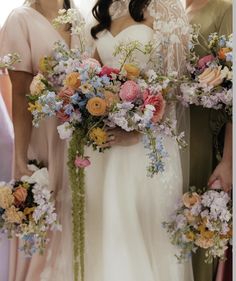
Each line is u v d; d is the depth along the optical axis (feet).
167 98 5.58
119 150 5.67
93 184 5.75
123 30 5.76
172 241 5.61
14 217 5.38
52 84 5.64
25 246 5.52
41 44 5.85
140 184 5.67
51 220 5.49
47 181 5.71
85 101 5.23
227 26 6.03
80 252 5.50
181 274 5.71
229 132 5.84
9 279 5.91
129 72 5.34
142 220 5.70
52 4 6.14
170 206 5.71
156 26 5.65
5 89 6.41
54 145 5.94
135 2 5.73
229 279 6.03
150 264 5.60
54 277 5.82
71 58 5.45
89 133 5.29
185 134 5.87
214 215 5.37
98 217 5.78
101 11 5.88
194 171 6.14
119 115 5.14
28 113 5.96
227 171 5.77
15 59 5.59
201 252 5.99
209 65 5.63
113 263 5.47
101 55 5.86
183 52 5.73
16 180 5.71
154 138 5.26
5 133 6.19
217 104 5.68
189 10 6.47
